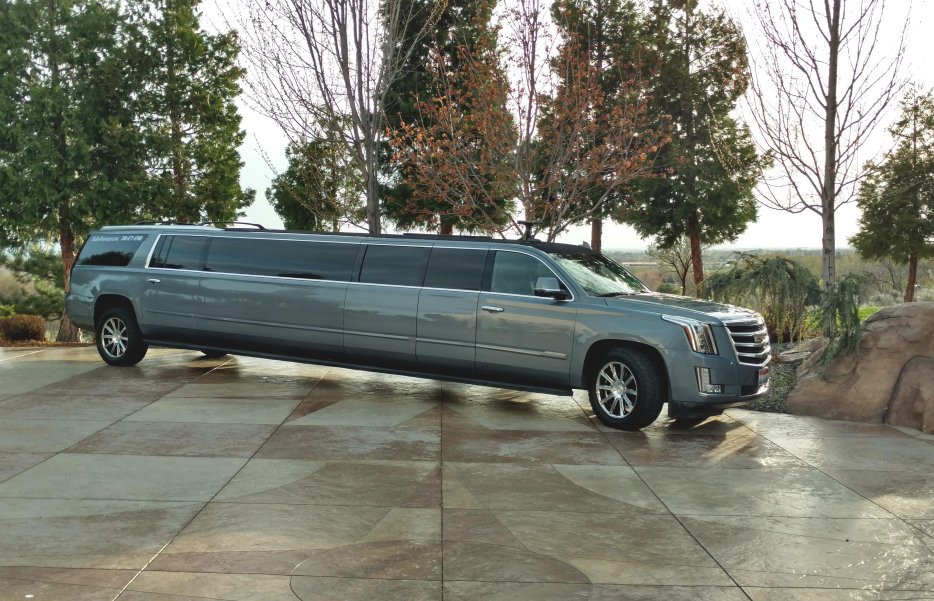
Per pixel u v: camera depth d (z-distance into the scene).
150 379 10.88
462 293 9.16
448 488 6.07
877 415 9.00
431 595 4.08
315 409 9.05
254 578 4.27
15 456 6.83
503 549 4.79
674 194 35.78
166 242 11.46
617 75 25.56
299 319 10.16
